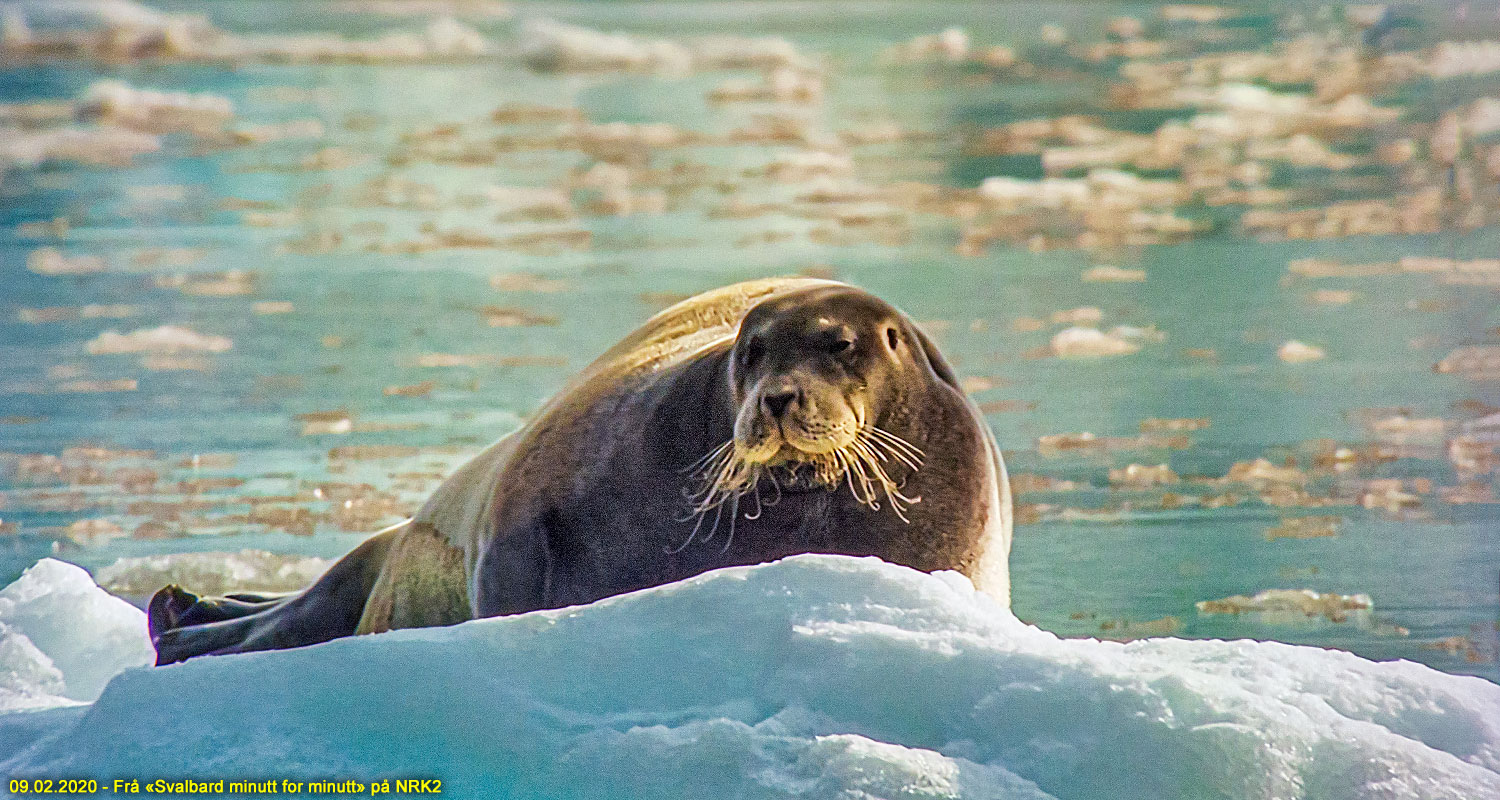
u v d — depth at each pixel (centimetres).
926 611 1517
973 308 5294
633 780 1355
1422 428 3928
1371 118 7806
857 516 1997
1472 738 1439
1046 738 1384
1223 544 3122
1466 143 7300
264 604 2530
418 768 1394
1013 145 7762
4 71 9075
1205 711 1384
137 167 7500
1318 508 3353
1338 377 4428
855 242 6266
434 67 9712
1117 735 1370
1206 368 4569
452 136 8175
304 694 1445
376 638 1504
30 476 3731
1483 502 3356
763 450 1914
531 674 1464
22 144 7812
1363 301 5278
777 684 1450
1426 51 8544
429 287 5672
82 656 2333
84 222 6619
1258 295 5378
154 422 4172
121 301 5519
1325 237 6153
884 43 10050
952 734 1406
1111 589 2855
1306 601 2756
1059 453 3800
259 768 1384
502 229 6525
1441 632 2567
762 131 8200
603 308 5331
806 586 1536
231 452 3891
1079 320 5119
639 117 8581
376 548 2462
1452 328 4903
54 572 2408
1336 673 1505
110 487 3641
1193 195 6844
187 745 1412
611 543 2036
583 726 1410
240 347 4941
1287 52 8981
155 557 3138
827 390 1936
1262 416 4081
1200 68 8888
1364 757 1354
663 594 1541
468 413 4184
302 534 3294
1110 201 6812
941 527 2038
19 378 4634
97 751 1422
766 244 6231
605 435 2094
